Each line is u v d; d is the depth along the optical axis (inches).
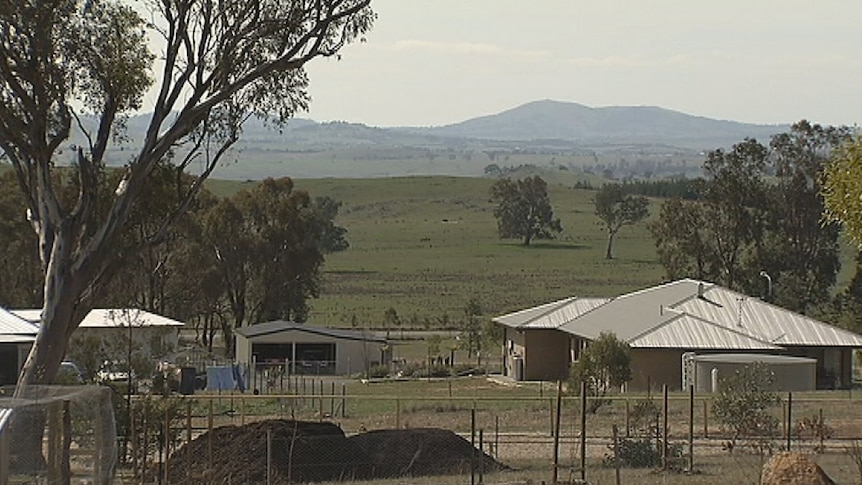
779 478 2327.8
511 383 7598.4
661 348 6963.6
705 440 3673.7
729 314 7564.0
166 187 3863.2
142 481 2780.5
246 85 3855.8
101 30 3614.7
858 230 2613.2
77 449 2269.9
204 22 3713.1
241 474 2947.8
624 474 2984.7
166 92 3695.9
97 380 3577.8
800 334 7303.2
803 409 4776.1
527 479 2935.5
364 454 3171.8
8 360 5388.8
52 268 3587.6
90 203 3678.6
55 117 3619.6
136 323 4788.4
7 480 1940.2
